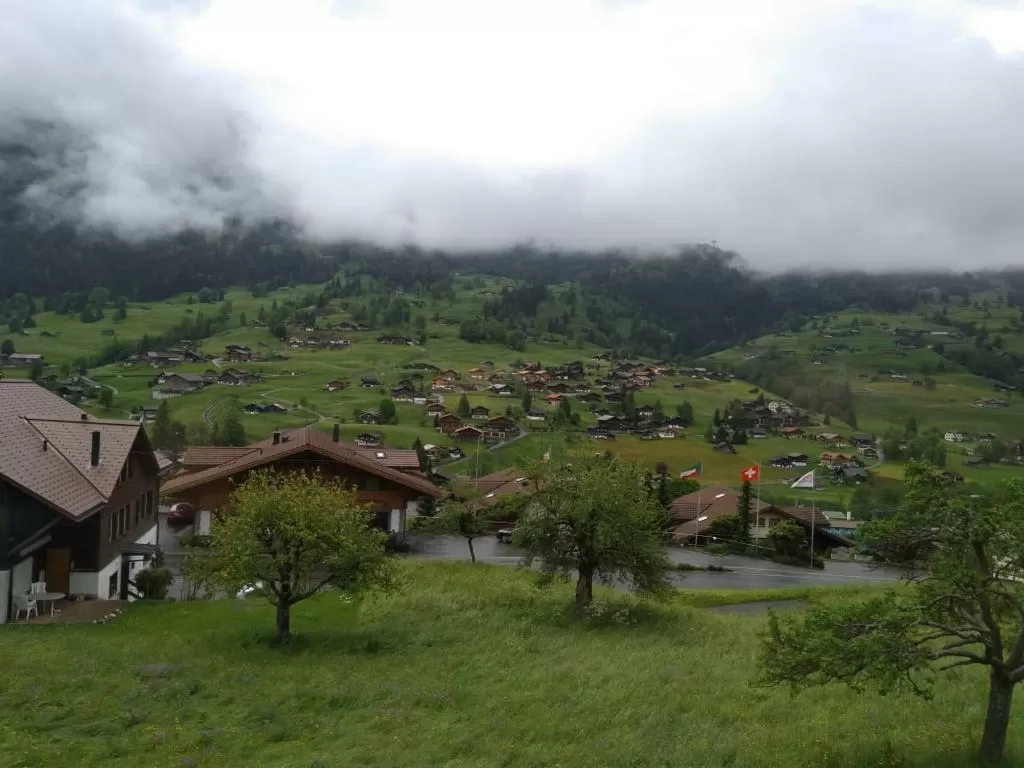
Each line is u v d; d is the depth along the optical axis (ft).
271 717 81.71
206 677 94.73
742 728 74.64
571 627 126.41
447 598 142.72
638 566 138.51
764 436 647.56
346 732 78.23
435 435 532.32
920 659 55.67
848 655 56.18
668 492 353.72
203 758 71.15
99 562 139.95
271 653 107.14
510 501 150.20
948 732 66.08
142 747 73.36
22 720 78.18
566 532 140.77
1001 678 57.16
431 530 266.36
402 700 86.69
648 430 634.02
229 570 109.40
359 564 114.32
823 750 63.67
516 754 70.85
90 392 631.97
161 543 220.02
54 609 128.88
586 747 71.72
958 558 55.62
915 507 57.41
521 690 90.27
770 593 172.35
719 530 290.56
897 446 593.01
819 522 312.09
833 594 171.53
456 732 76.54
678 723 77.15
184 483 227.20
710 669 96.63
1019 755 58.08
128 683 90.38
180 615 129.18
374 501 233.35
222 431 463.01
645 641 115.14
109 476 143.64
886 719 73.36
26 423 147.74
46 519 124.67
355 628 122.72
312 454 228.63
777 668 61.82
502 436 545.85
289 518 111.55
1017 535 53.11
